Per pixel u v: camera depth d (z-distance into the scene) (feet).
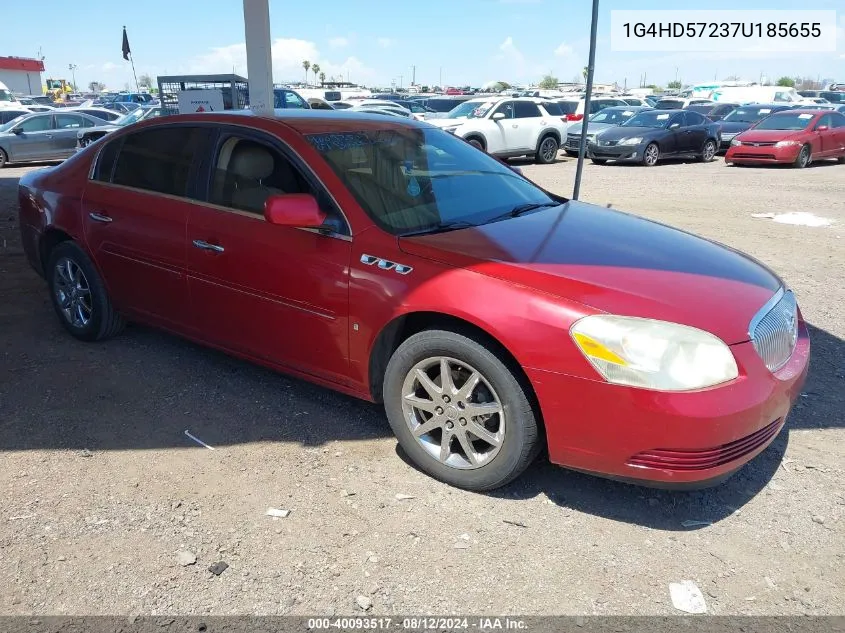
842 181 48.47
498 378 9.78
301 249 11.62
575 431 9.41
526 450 9.89
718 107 86.28
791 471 11.21
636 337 9.02
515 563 9.05
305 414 12.92
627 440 9.14
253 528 9.67
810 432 12.42
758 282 10.99
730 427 9.00
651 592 8.57
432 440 10.99
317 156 11.97
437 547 9.34
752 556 9.24
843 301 19.89
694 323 9.22
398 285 10.58
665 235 12.57
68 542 9.32
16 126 60.90
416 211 11.93
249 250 12.25
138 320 15.03
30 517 9.81
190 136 13.69
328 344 11.64
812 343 16.67
